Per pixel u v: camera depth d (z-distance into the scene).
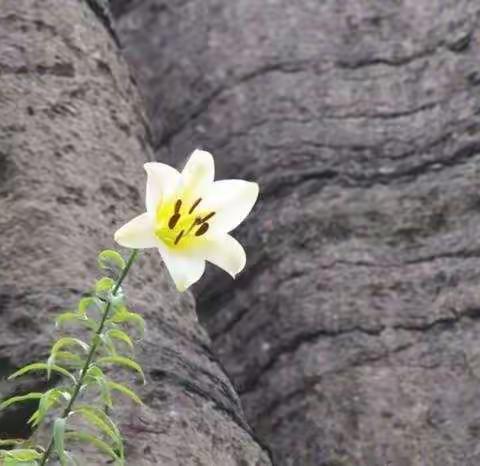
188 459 2.76
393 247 3.23
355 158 3.32
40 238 2.94
